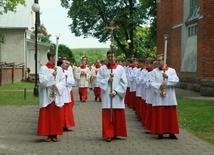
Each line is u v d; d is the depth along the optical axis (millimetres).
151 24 54562
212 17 26391
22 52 45625
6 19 45688
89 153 9844
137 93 16125
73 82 13461
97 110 19156
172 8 39062
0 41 37656
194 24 31938
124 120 11633
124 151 10102
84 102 23391
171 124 11773
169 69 11977
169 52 39719
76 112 18312
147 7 52562
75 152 9961
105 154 9750
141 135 12500
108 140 11375
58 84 11227
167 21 39500
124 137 12086
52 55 11398
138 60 19172
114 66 11594
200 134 12617
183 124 14570
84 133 12789
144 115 14383
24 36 45656
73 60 65750
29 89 32812
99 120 15695
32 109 19281
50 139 11375
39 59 50031
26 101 22953
